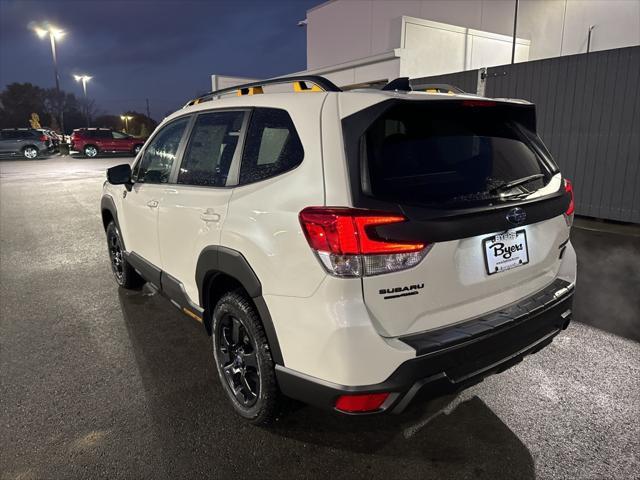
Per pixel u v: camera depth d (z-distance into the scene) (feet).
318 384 6.93
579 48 55.16
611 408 9.34
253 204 7.86
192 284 10.11
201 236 9.20
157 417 9.27
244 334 8.67
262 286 7.56
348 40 70.69
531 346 8.07
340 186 6.64
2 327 13.55
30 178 54.44
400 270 6.61
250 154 8.50
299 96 7.90
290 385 7.39
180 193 10.19
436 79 33.63
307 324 6.89
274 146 7.95
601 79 24.75
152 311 14.53
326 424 9.02
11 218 30.71
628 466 7.83
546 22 57.26
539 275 8.62
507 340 7.58
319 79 8.41
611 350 11.62
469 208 7.07
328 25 73.82
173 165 11.00
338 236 6.48
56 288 16.80
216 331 9.22
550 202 8.31
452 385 7.07
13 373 10.96
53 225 28.25
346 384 6.63
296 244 6.95
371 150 6.77
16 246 23.34
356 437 8.65
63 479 7.68
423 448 8.35
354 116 6.89
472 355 7.18
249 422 8.84
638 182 23.98
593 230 23.88
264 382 8.01
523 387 10.09
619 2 51.37
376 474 7.77
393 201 6.59
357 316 6.48
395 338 6.77
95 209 33.30
